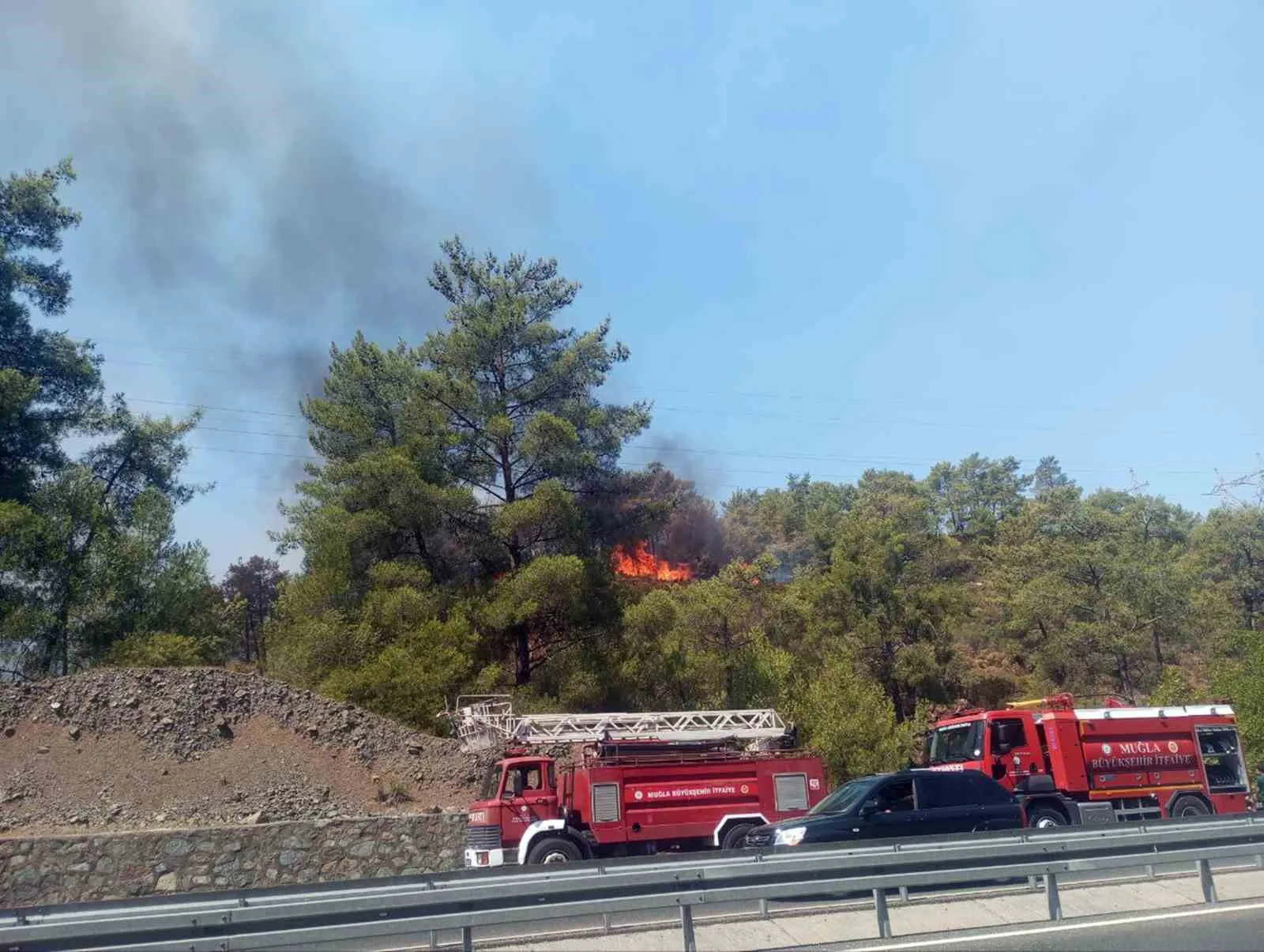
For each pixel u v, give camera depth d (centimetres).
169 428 4100
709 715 2320
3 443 3638
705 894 1004
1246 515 5219
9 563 3166
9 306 3709
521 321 3728
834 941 1077
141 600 3509
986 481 10888
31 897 1661
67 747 2117
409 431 3569
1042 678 4747
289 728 2355
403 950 1098
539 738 2189
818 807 1658
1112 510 7862
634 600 3588
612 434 3788
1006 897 1256
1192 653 4944
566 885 999
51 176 3869
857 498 10856
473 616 3306
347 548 3350
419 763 2373
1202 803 2161
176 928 916
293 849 1867
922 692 4153
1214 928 1052
